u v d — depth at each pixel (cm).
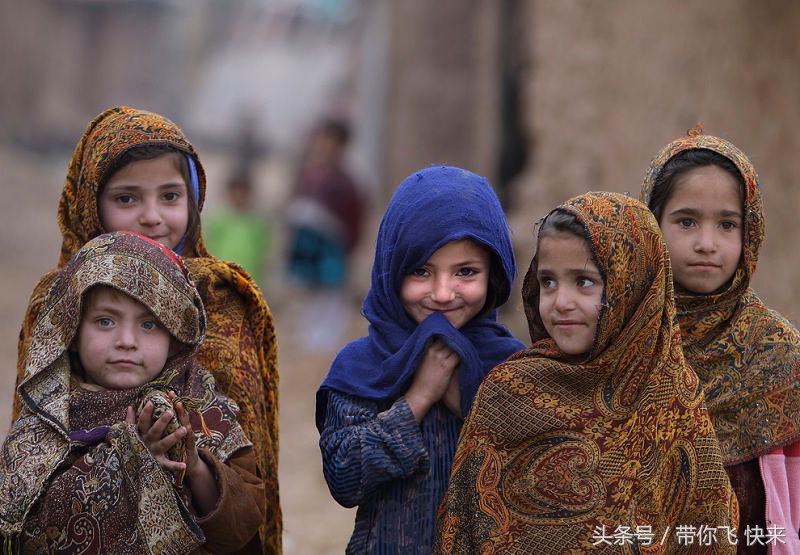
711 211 976
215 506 884
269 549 1062
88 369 909
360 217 3231
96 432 880
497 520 895
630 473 878
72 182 1059
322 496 2025
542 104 2591
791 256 1769
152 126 1026
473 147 4303
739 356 976
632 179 2181
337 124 3238
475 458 910
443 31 4356
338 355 1020
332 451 964
